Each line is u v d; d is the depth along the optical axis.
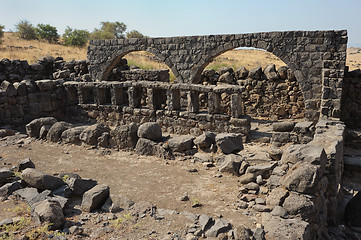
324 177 5.63
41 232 4.32
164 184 6.65
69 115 14.02
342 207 6.97
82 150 9.09
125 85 12.35
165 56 17.75
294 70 14.81
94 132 9.37
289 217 4.77
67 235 4.39
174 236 4.47
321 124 9.84
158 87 11.62
